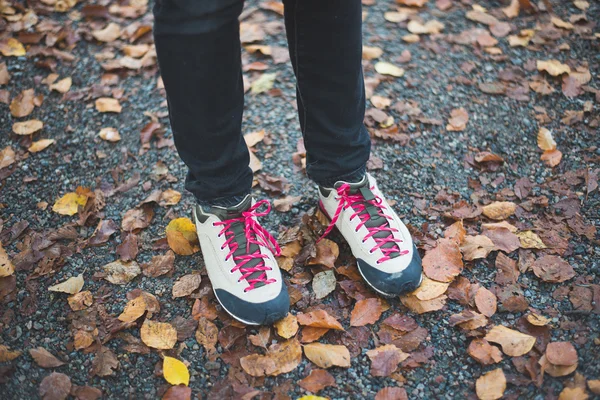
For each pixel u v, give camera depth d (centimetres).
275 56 238
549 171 193
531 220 177
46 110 217
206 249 158
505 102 217
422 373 145
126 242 173
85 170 198
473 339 149
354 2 129
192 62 120
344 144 151
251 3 263
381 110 215
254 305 148
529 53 236
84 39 245
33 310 159
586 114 210
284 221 179
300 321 152
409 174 194
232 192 147
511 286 161
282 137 208
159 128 210
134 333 154
